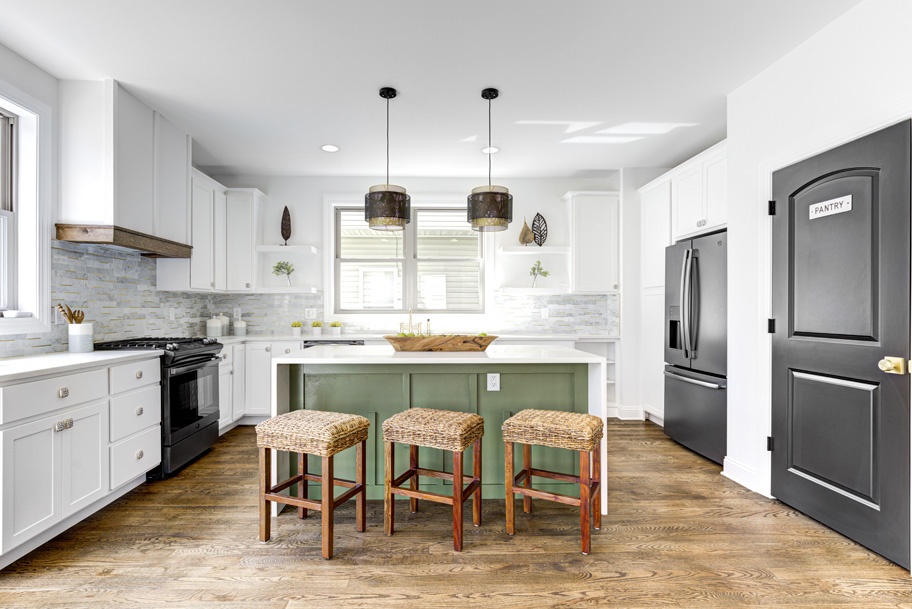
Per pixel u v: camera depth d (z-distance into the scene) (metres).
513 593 1.87
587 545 2.14
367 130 3.76
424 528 2.40
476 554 2.15
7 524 1.97
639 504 2.69
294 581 1.94
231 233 4.74
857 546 2.21
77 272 3.07
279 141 4.02
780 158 2.66
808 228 2.48
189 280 3.92
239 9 2.21
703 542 2.26
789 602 1.81
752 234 2.89
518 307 5.28
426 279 5.39
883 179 2.07
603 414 2.53
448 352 2.73
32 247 2.72
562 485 2.75
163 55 2.62
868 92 2.14
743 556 2.13
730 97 3.11
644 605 1.79
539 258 5.26
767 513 2.57
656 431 4.30
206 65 2.74
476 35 2.45
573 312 5.30
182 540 2.28
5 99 2.51
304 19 2.30
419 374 2.71
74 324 2.87
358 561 2.09
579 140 4.02
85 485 2.42
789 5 2.20
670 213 4.18
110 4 2.16
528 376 2.72
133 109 3.12
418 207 5.39
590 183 5.26
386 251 5.38
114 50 2.57
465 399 2.71
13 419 1.99
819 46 2.41
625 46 2.56
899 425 2.01
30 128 2.71
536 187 5.26
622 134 3.88
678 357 3.82
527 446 2.53
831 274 2.34
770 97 2.76
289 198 5.13
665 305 4.08
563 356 2.63
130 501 2.74
